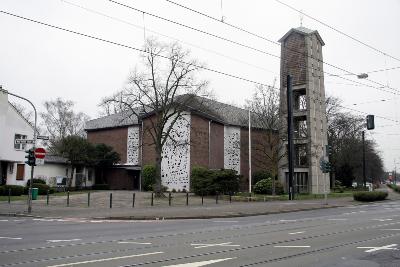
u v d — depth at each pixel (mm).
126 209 27312
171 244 12242
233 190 41312
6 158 42438
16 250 11156
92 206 29234
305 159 51906
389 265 8992
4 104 42312
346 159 70625
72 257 10070
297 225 18172
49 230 16203
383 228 16547
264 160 53125
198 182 40875
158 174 37688
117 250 11125
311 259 9719
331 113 67312
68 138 50562
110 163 53969
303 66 50469
